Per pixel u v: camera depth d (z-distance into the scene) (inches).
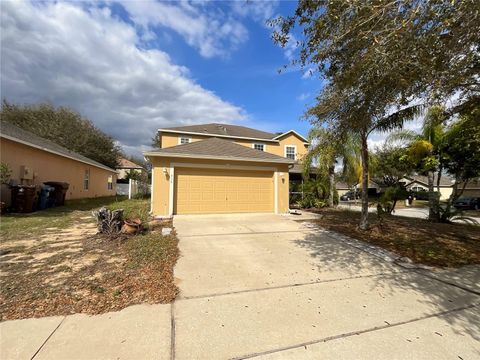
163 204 429.4
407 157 478.0
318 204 617.0
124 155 1652.3
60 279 156.6
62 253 208.1
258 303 133.3
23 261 188.2
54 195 531.5
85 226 323.9
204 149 481.7
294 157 860.6
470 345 101.4
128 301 131.7
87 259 194.5
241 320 116.2
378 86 167.6
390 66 141.1
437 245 263.6
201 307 127.6
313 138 575.2
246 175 482.9
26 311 119.5
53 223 339.9
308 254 225.5
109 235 262.7
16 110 1041.5
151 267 180.9
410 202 1043.9
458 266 204.4
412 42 130.8
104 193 1003.9
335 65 172.1
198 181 452.4
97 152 1104.8
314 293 147.4
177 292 143.6
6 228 305.0
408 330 111.1
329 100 254.1
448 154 428.1
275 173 500.7
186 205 445.1
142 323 111.7
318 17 146.6
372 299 141.3
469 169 419.5
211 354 92.7
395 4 124.5
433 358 93.4
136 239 256.7
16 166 452.1
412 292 152.1
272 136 898.7
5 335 101.1
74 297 134.0
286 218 432.8
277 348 96.9
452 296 147.9
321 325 113.4
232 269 183.8
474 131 365.4
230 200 470.6
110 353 91.8
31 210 441.7
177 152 438.0
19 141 438.3
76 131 1077.1
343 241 273.0
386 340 103.3
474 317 123.7
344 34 140.5
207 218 410.9
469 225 403.5
